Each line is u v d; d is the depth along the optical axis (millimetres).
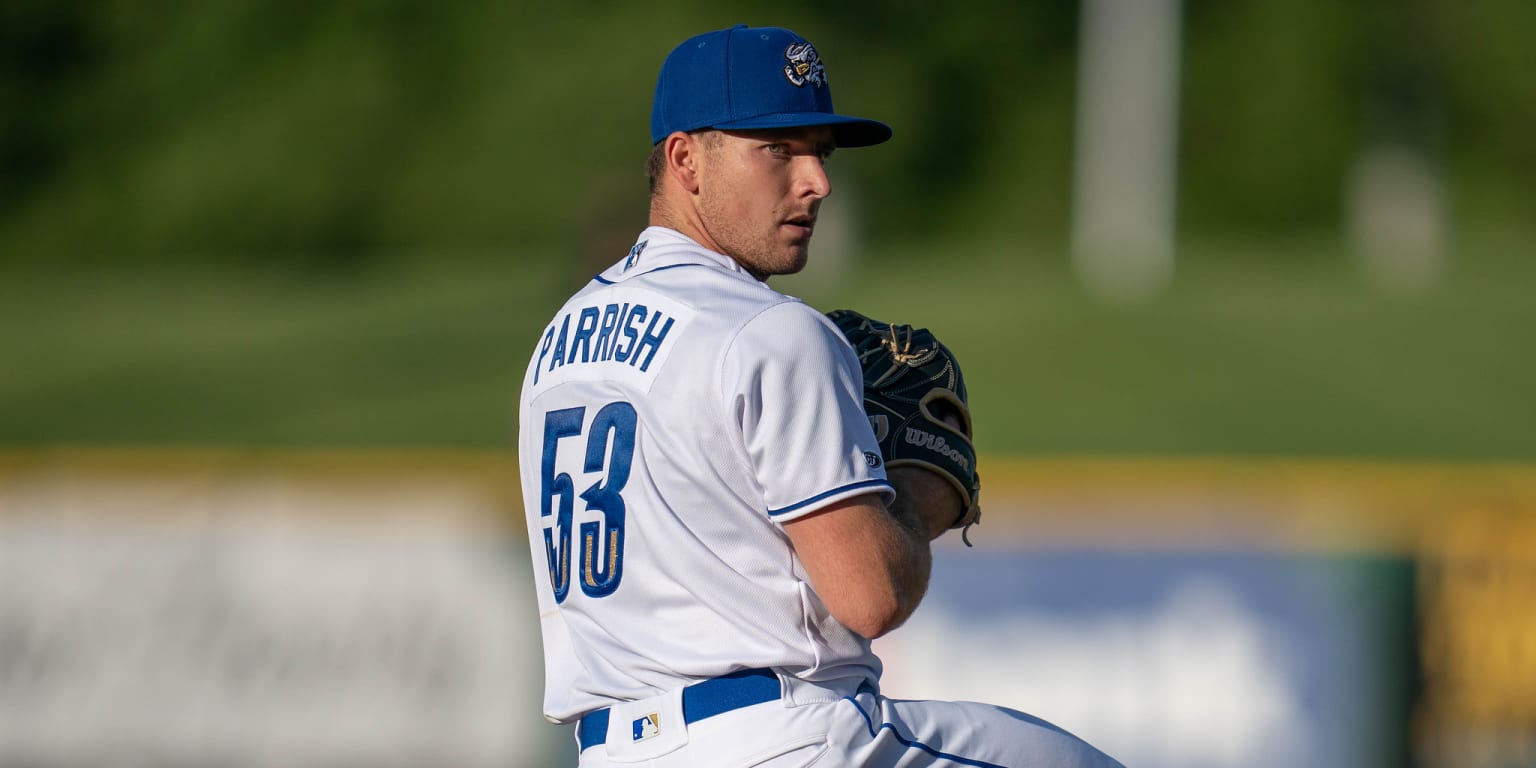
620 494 10633
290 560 27891
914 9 126062
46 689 27953
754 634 10383
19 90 130500
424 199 120688
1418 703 25578
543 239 116812
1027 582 26125
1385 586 25688
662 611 10539
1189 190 126562
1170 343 61219
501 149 119812
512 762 27172
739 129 10766
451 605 27516
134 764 27734
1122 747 25781
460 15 125312
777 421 10172
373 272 111312
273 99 127812
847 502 10172
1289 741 25625
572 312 11359
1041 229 123562
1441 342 63125
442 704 27312
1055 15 127312
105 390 60750
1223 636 25859
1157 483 26844
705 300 10602
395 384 58219
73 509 28203
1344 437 51344
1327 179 125500
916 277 78438
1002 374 56500
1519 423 53969
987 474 26984
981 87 126375
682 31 120625
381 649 27547
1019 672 25984
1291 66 125312
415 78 124938
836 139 11141
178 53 130875
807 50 10930
